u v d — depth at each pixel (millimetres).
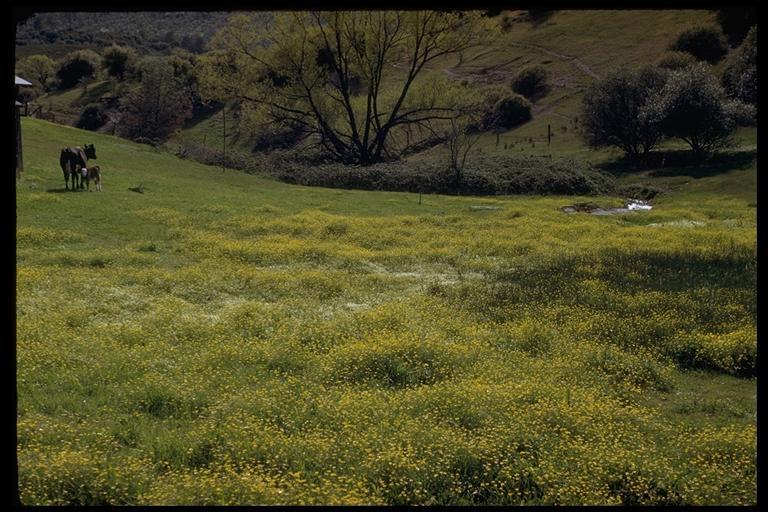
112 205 30875
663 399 11812
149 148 52406
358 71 56125
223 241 25734
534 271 21453
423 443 8688
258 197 37938
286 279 19953
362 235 28031
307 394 10508
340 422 9445
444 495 7844
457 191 46375
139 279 19297
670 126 51594
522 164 48969
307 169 51031
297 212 33688
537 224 31750
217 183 42938
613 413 10211
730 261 22734
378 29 54031
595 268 21359
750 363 13172
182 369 11914
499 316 16453
